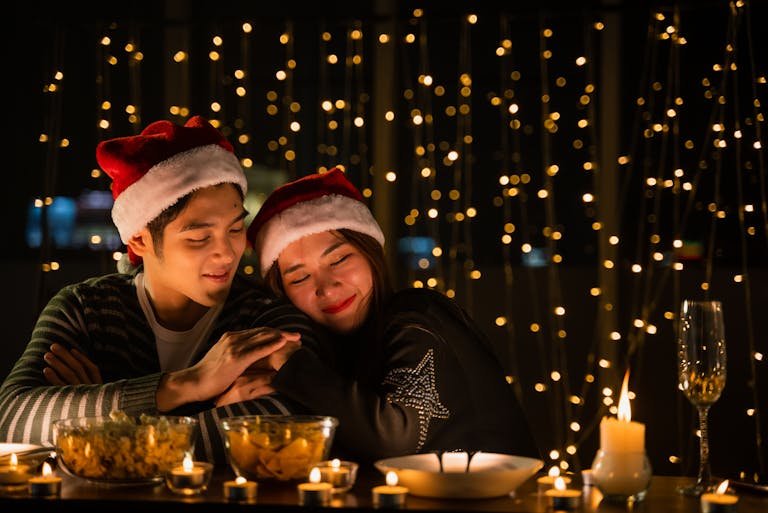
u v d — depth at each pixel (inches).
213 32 182.9
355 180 181.3
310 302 78.4
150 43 179.2
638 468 55.3
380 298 79.4
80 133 177.3
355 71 181.2
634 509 53.9
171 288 80.0
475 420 75.8
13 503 54.7
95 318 81.4
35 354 78.5
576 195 179.0
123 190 77.7
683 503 55.7
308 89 182.9
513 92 180.1
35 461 62.3
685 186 156.7
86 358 77.7
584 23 177.9
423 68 177.3
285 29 182.7
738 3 148.2
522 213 179.5
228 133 182.4
